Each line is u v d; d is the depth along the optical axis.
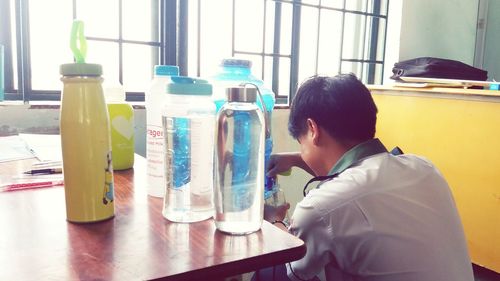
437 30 2.87
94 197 0.53
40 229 0.52
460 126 1.93
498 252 1.84
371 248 0.76
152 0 1.78
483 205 1.88
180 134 0.55
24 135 1.28
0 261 0.42
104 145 0.54
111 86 0.85
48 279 0.38
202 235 0.50
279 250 0.46
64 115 0.51
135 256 0.44
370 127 0.92
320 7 2.30
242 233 0.51
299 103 0.98
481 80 2.38
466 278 0.79
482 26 3.13
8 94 1.57
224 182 0.52
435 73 2.29
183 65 1.85
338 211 0.78
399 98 2.19
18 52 1.55
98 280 0.38
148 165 0.68
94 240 0.48
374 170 0.84
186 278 0.41
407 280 0.75
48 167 0.85
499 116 1.78
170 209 0.56
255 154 0.53
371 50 2.71
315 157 0.98
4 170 0.83
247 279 1.14
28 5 1.49
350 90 0.91
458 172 1.96
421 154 2.11
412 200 0.79
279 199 1.10
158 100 0.66
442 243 0.78
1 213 0.58
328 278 0.87
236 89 0.52
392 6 2.68
